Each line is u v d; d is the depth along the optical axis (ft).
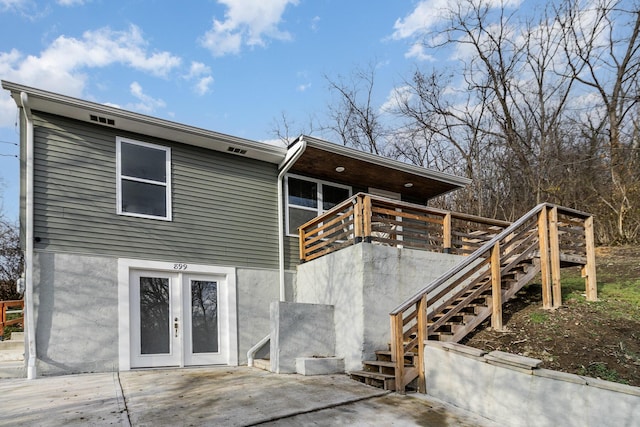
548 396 14.84
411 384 21.57
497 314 23.41
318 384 20.76
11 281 65.36
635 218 46.34
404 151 80.38
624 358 18.43
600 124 62.59
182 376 22.21
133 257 25.30
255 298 29.53
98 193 24.81
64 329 22.53
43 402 16.57
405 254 26.76
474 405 17.21
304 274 30.71
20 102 22.57
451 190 40.34
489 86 72.38
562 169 63.52
